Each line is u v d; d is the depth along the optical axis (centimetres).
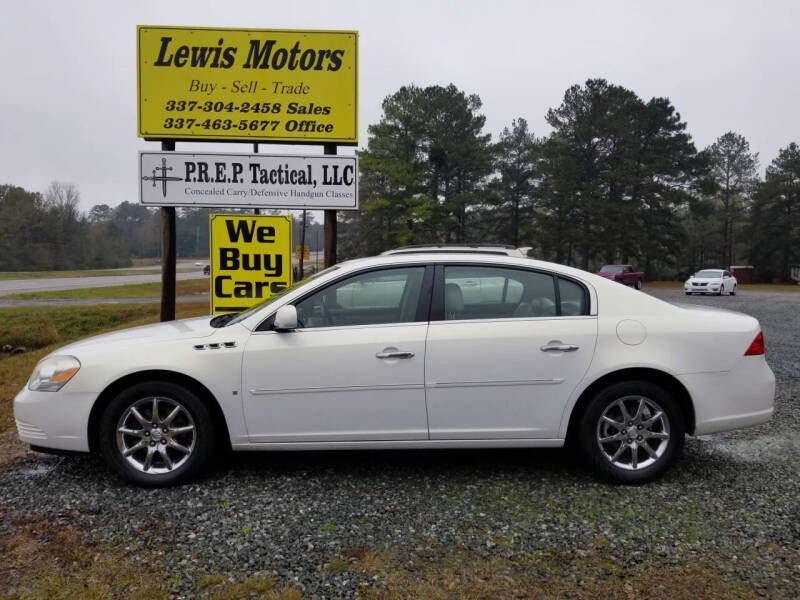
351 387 395
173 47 838
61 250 8881
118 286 3972
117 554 308
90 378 393
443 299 409
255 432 399
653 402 400
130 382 403
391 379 395
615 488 395
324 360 395
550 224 5056
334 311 412
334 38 852
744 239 6538
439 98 4909
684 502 372
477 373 396
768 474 420
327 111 858
